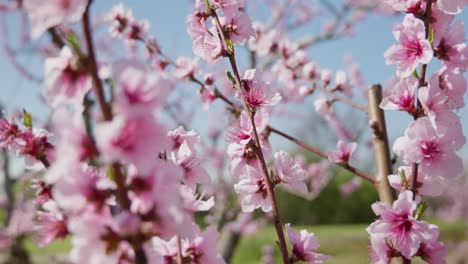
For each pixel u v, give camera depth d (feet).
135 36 2.72
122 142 1.04
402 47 1.55
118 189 1.09
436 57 1.56
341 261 9.49
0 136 1.49
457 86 1.53
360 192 18.97
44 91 1.11
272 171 1.72
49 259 5.10
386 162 1.93
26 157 1.51
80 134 1.06
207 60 1.77
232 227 4.97
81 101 1.12
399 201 1.50
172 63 2.52
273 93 1.68
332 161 1.95
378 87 2.04
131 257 1.13
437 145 1.50
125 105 1.02
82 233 1.05
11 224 5.85
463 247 8.89
